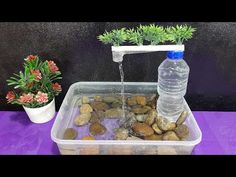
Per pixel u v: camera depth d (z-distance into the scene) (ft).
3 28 3.14
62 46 3.30
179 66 3.15
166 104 3.34
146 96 3.53
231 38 3.14
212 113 3.64
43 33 3.20
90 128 3.08
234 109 3.70
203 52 3.26
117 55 2.82
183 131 2.93
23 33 3.19
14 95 3.27
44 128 3.33
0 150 2.99
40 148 3.02
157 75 3.51
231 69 3.36
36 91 3.27
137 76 3.53
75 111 3.44
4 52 3.32
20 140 3.14
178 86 3.26
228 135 3.20
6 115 3.62
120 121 3.20
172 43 2.99
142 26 2.94
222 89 3.54
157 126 2.99
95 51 3.33
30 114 3.29
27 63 3.21
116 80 3.58
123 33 2.81
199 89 3.57
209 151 2.94
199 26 3.08
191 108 3.76
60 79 3.58
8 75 3.50
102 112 3.32
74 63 3.43
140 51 2.79
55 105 3.80
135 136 2.96
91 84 3.59
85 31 3.18
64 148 2.80
